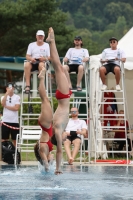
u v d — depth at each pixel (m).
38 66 37.75
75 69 38.81
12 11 104.50
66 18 112.75
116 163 38.31
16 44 108.06
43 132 27.12
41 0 107.38
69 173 28.91
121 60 39.59
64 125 26.12
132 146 44.97
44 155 27.58
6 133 39.41
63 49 109.06
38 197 18.84
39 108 60.06
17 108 39.59
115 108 45.16
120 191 20.72
